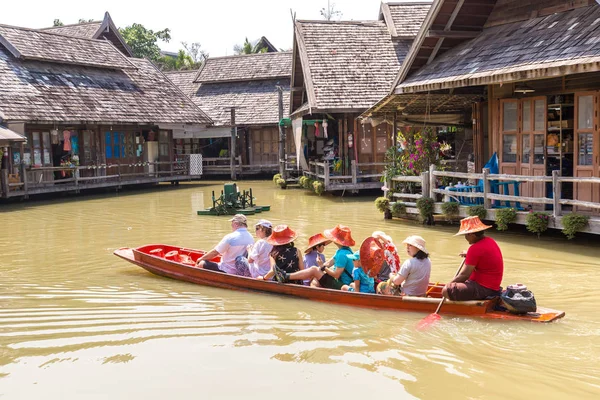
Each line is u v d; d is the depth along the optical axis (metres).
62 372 6.21
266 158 35.25
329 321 7.62
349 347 6.76
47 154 25.09
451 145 20.33
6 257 12.10
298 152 24.72
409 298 7.86
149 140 30.39
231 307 8.26
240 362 6.39
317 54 23.89
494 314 7.57
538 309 7.79
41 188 23.52
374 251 8.31
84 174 26.95
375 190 24.56
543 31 13.23
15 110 23.14
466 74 13.48
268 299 8.59
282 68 37.09
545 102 13.59
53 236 14.69
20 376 6.13
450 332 7.17
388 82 23.03
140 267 10.98
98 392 5.77
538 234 12.57
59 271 10.73
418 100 16.64
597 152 12.50
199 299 8.68
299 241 13.50
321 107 21.92
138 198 24.00
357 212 18.05
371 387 5.78
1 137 21.03
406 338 7.00
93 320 7.79
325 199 22.05
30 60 26.41
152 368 6.27
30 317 7.95
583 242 12.23
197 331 7.33
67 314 8.07
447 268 10.55
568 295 8.70
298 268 8.93
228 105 36.41
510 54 13.15
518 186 14.11
